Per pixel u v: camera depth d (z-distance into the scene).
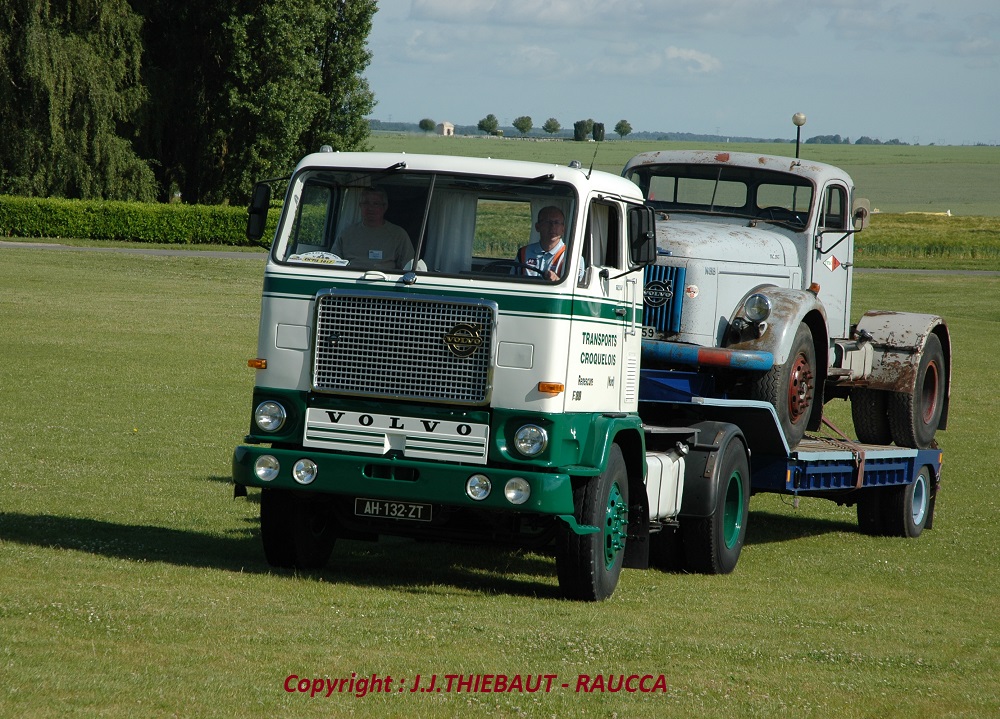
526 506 14.31
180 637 11.96
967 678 12.97
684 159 22.80
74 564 14.98
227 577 14.97
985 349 61.91
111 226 99.25
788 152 171.00
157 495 21.28
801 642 13.94
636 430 16.31
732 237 20.91
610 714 10.76
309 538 16.41
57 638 11.58
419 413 14.74
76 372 38.72
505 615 14.12
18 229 96.50
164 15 108.81
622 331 16.34
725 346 20.12
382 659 11.83
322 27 118.00
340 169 15.27
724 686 11.87
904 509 23.45
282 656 11.63
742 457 19.05
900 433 24.58
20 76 94.88
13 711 9.46
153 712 9.77
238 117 111.25
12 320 53.47
